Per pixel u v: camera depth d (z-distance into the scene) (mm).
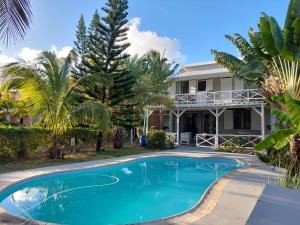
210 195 6867
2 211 5648
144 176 11086
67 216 6375
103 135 16953
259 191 7137
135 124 25125
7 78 12086
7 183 7891
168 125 25172
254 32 13281
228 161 14500
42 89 12742
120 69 19125
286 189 7027
